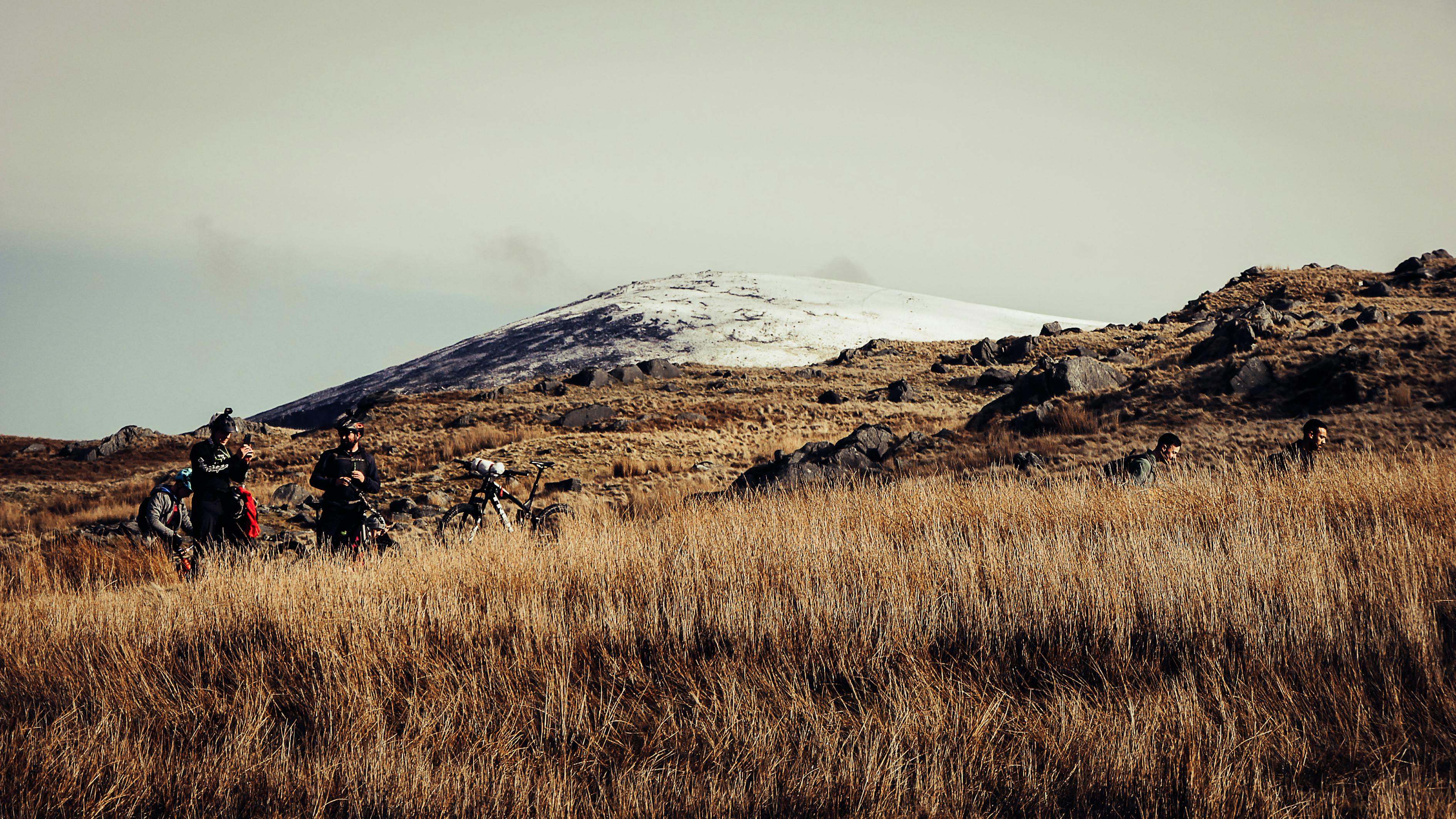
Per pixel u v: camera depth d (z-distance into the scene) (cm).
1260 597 464
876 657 441
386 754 373
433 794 339
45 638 572
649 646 493
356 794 342
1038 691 413
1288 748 337
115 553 1021
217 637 560
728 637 491
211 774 367
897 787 322
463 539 913
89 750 391
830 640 470
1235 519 682
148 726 429
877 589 547
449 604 565
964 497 865
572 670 462
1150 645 442
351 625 533
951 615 487
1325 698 371
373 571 691
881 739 360
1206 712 367
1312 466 849
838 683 440
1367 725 346
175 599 644
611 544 710
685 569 604
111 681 482
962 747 354
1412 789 296
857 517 827
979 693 405
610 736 398
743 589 561
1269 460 926
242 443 815
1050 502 795
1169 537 602
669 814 324
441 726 410
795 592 538
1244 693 381
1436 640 404
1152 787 314
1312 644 414
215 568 709
